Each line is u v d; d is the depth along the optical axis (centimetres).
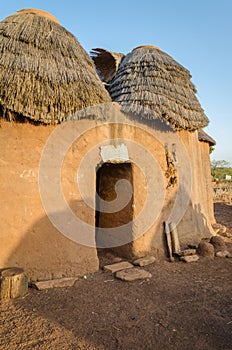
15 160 453
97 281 461
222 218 1180
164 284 454
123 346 287
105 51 763
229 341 296
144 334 308
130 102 573
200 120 663
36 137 471
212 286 450
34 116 439
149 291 426
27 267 446
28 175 460
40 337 299
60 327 319
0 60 425
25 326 320
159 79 614
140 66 632
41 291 415
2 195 441
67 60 493
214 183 2359
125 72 639
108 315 350
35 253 455
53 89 449
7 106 416
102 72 836
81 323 329
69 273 478
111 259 582
